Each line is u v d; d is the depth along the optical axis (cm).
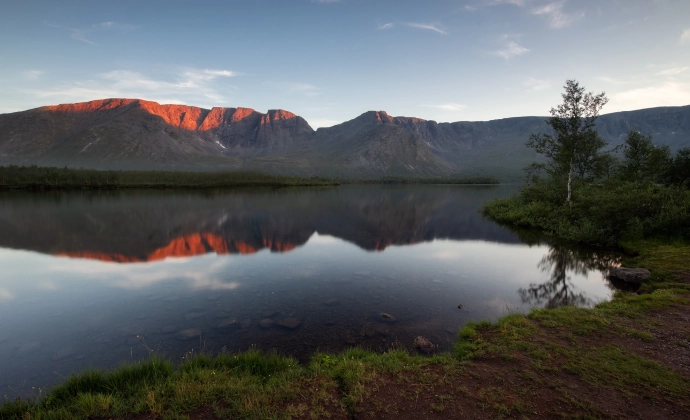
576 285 1419
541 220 3044
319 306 1170
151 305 1195
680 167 3094
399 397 564
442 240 2562
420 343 837
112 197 6956
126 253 2078
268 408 532
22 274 1609
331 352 826
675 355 682
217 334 942
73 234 2714
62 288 1391
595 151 2867
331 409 533
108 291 1355
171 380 632
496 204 4481
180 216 3900
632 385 579
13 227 3036
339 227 3222
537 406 527
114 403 548
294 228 3128
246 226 3222
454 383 604
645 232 1998
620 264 1680
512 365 663
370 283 1459
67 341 914
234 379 630
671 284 1198
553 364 656
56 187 9344
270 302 1216
